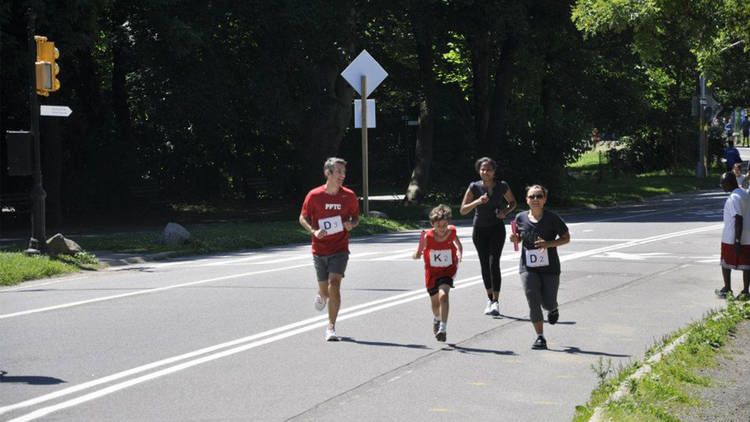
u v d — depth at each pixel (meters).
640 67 56.12
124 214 38.72
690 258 20.41
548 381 9.20
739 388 8.45
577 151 44.78
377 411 8.05
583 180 60.94
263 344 11.05
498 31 38.06
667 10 15.95
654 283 16.53
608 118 59.06
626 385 8.24
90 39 29.59
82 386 8.95
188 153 41.81
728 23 16.12
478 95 45.72
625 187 54.03
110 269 19.81
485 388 8.90
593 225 30.67
